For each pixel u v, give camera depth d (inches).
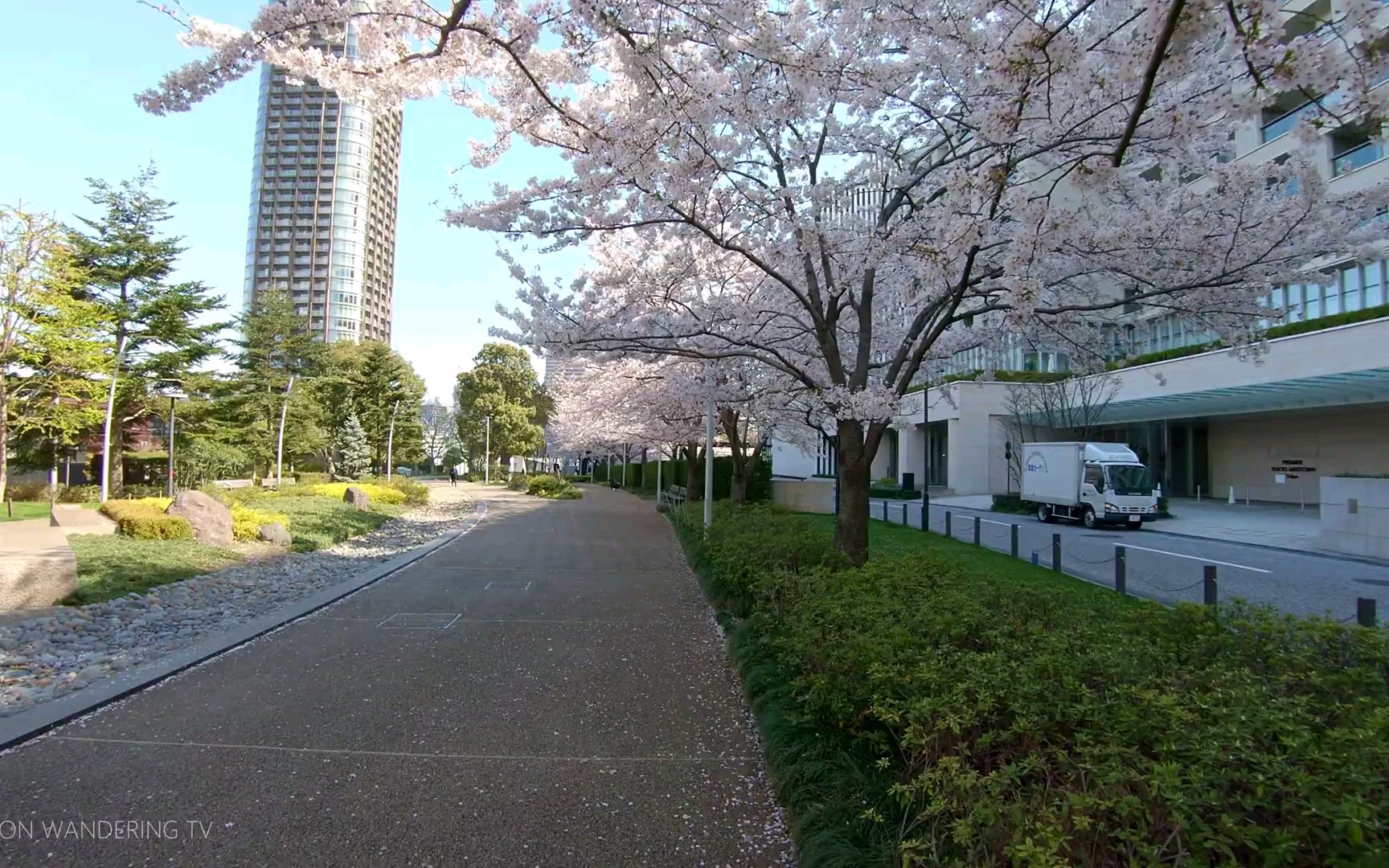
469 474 2576.3
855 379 322.7
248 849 126.6
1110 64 185.3
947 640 154.3
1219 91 188.7
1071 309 288.2
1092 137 223.1
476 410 2162.9
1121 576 366.6
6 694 208.1
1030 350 482.9
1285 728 90.1
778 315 374.0
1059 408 1067.3
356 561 510.3
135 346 992.2
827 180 315.3
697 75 212.7
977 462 1449.3
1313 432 1072.8
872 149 326.0
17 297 756.6
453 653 260.2
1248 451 1179.9
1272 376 956.6
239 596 368.5
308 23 174.2
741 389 468.8
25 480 1097.4
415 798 147.0
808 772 143.3
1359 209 259.3
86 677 225.1
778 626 223.6
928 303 322.0
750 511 530.6
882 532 702.5
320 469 1852.9
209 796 146.4
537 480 1455.5
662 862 125.3
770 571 270.7
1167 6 128.2
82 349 810.8
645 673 237.9
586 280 393.1
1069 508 892.6
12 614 293.3
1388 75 135.5
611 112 270.4
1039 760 96.0
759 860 126.5
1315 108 163.8
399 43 193.0
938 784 105.2
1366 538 575.2
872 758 141.8
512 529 749.3
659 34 168.1
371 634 288.0
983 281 294.4
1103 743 98.4
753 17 168.1
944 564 244.8
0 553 335.6
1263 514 960.9
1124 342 371.6
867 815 117.5
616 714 198.1
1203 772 82.1
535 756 169.3
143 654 255.4
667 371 519.2
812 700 157.4
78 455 1206.3
